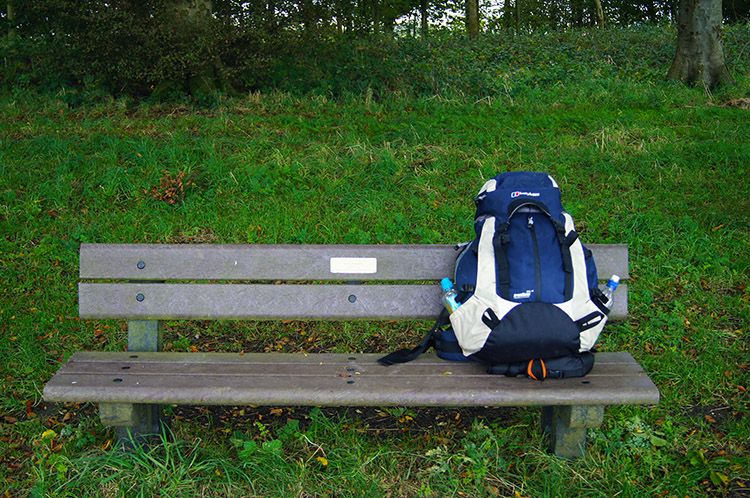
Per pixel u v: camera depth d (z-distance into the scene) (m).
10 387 3.30
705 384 3.29
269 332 4.09
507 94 10.03
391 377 2.65
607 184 6.35
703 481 2.61
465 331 2.62
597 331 2.59
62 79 10.35
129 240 5.17
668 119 8.72
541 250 2.57
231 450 2.82
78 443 2.78
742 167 6.72
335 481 2.58
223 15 10.30
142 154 6.73
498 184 2.84
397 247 3.04
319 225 5.46
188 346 3.85
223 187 6.11
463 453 2.77
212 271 3.00
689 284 4.50
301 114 9.09
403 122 8.32
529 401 2.48
